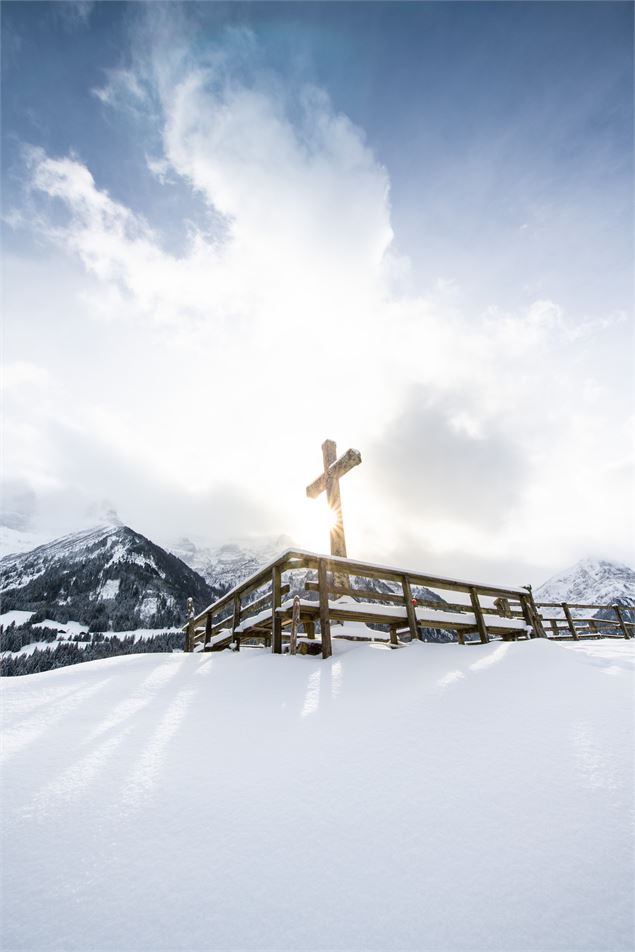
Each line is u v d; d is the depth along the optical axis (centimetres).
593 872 191
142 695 425
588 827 217
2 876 196
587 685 393
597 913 173
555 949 161
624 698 359
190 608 1143
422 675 438
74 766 285
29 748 310
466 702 369
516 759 280
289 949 166
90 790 259
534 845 209
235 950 165
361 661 494
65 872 199
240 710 380
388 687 414
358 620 644
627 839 207
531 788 250
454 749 297
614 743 288
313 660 514
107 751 306
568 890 184
